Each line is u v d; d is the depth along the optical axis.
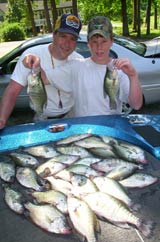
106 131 1.24
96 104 1.49
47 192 0.93
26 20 19.22
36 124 1.35
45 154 1.12
